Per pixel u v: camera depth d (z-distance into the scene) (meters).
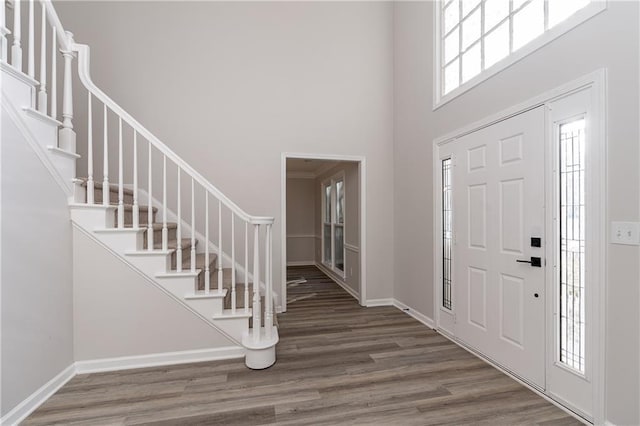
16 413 1.64
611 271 1.56
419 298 3.38
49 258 1.92
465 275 2.63
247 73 3.58
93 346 2.19
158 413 1.74
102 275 2.20
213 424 1.65
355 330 3.04
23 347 1.70
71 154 2.13
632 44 1.46
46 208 1.89
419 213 3.37
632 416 1.47
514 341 2.14
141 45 3.36
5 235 1.59
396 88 3.90
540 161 1.95
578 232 1.76
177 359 2.32
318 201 6.79
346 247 4.70
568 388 1.77
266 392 1.95
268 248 2.37
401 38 3.77
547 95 1.89
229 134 3.53
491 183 2.35
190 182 3.42
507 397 1.90
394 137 3.97
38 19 3.14
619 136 1.52
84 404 1.81
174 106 3.41
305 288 4.86
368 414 1.73
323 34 3.79
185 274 2.32
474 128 2.51
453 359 2.41
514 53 2.13
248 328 2.44
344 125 3.84
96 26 3.27
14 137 1.65
